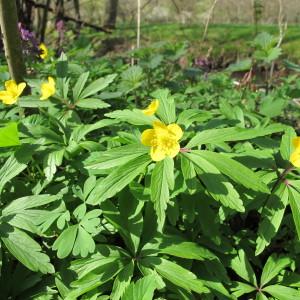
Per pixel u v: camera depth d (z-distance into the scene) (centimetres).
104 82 22
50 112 22
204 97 30
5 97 21
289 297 15
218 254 17
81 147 18
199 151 15
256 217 20
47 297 15
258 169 19
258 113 24
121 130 20
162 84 34
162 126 14
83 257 15
